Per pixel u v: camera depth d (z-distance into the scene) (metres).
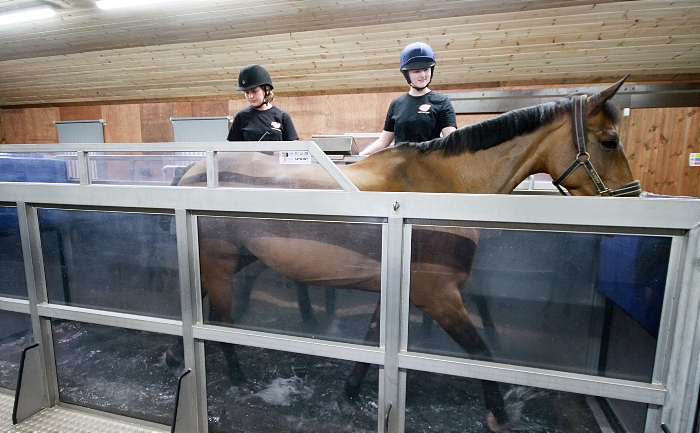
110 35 3.18
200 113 4.09
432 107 1.42
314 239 0.90
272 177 1.03
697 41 2.58
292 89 3.67
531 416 0.97
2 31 3.15
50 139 4.66
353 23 2.79
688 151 3.11
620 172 1.02
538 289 0.84
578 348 0.84
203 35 3.11
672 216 0.64
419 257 0.85
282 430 1.01
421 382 1.07
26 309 1.14
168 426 1.03
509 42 2.79
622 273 0.75
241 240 0.96
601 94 0.99
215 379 1.13
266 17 2.79
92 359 1.25
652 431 0.74
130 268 1.07
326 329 0.97
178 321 1.00
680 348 0.68
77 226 1.08
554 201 0.68
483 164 1.07
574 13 2.49
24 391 1.08
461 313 0.89
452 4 2.51
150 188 0.92
